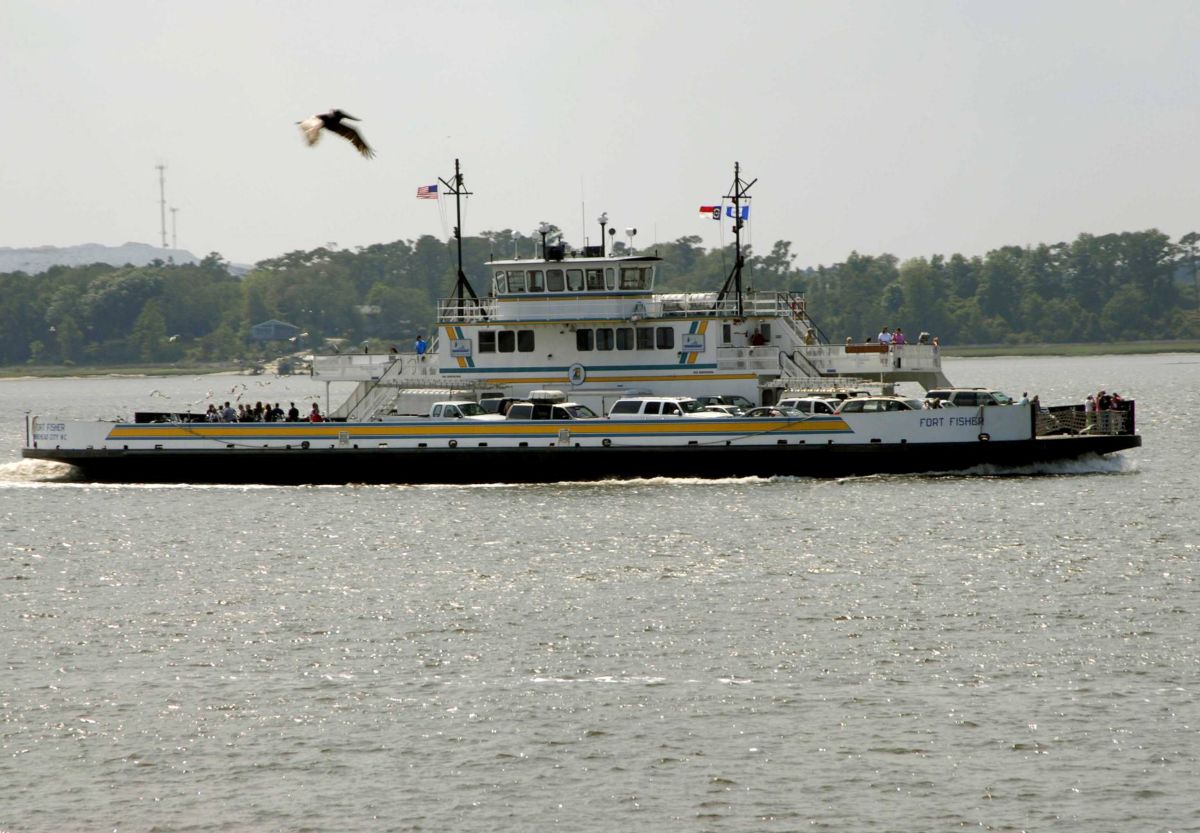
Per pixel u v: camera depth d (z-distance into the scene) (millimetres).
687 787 119812
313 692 142500
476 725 133125
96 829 113938
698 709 136125
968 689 140000
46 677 148000
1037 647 152500
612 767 123750
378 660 152375
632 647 155500
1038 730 129500
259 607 175625
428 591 182125
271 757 126625
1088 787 118375
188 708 138500
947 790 118438
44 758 126938
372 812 116188
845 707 136125
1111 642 153750
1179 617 162875
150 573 196500
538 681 144750
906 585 180250
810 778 121125
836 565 192250
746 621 164875
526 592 180375
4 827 114312
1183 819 112938
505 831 112875
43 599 181875
